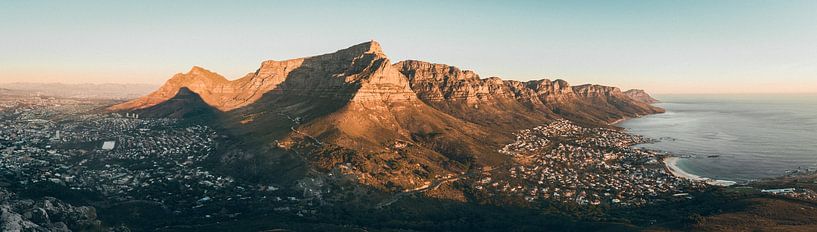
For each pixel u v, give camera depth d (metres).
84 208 199.00
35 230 159.62
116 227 199.38
